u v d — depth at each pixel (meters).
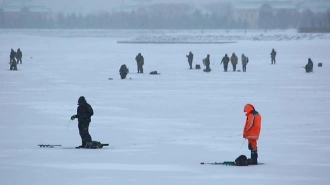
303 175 33.12
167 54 189.50
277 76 112.88
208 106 68.94
